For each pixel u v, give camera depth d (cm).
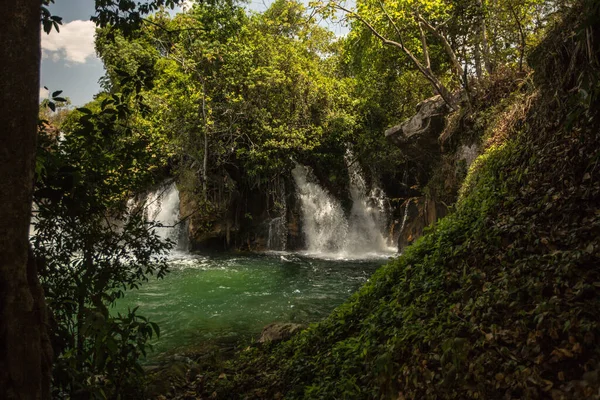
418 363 392
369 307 632
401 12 1307
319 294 1350
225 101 2131
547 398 292
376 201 2398
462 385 340
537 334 335
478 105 1228
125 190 580
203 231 2098
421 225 1786
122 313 1140
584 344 307
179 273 1648
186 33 1830
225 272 1672
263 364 681
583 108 484
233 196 2219
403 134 1655
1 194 230
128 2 533
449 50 1377
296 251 2244
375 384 421
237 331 1010
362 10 1349
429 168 1878
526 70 1123
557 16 687
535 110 763
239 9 1948
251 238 2239
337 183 2458
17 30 228
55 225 474
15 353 239
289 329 823
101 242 534
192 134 2077
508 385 317
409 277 610
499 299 405
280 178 2320
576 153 525
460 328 396
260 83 2019
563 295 364
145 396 577
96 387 413
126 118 526
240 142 2162
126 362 459
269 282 1512
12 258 237
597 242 396
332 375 504
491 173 780
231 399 577
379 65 2000
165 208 2191
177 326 1051
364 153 2428
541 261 421
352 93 2478
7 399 235
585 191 473
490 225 569
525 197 570
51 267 478
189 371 700
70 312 484
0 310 237
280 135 2092
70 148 488
